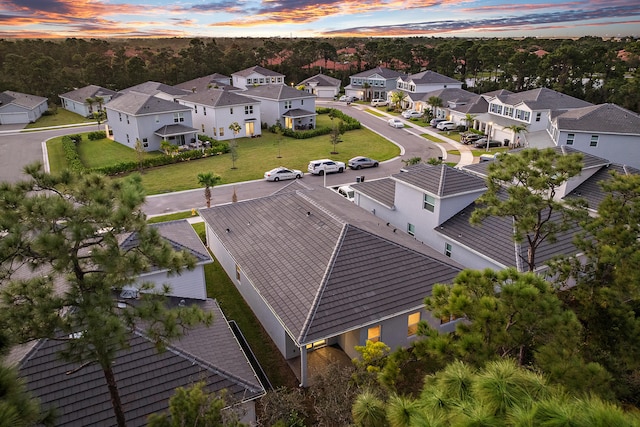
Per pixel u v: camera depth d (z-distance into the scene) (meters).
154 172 40.84
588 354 11.24
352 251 16.55
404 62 111.75
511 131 48.91
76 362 8.02
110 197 8.79
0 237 7.68
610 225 14.77
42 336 7.87
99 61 97.94
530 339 8.25
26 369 10.88
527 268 17.88
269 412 12.12
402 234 20.33
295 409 12.44
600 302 12.45
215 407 8.02
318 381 12.68
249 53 116.31
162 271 15.05
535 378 4.71
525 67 80.31
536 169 15.70
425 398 5.16
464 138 51.84
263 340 16.91
